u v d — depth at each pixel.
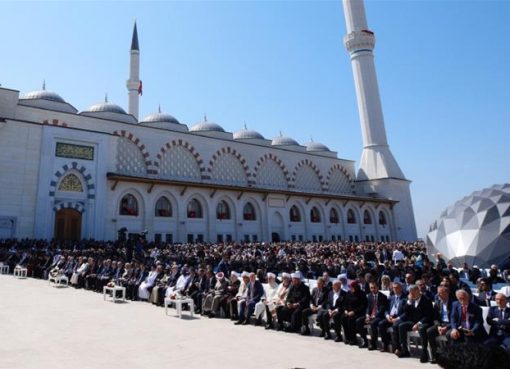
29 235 28.02
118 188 33.31
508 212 16.56
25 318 11.25
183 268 16.33
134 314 12.93
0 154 27.91
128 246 25.58
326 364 7.72
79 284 19.39
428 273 13.44
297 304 10.97
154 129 39.09
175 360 7.73
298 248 31.34
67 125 34.44
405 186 57.19
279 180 48.56
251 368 7.27
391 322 9.06
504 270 15.46
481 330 7.55
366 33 57.22
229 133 47.41
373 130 57.19
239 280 13.85
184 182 36.28
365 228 53.28
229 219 40.72
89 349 8.35
